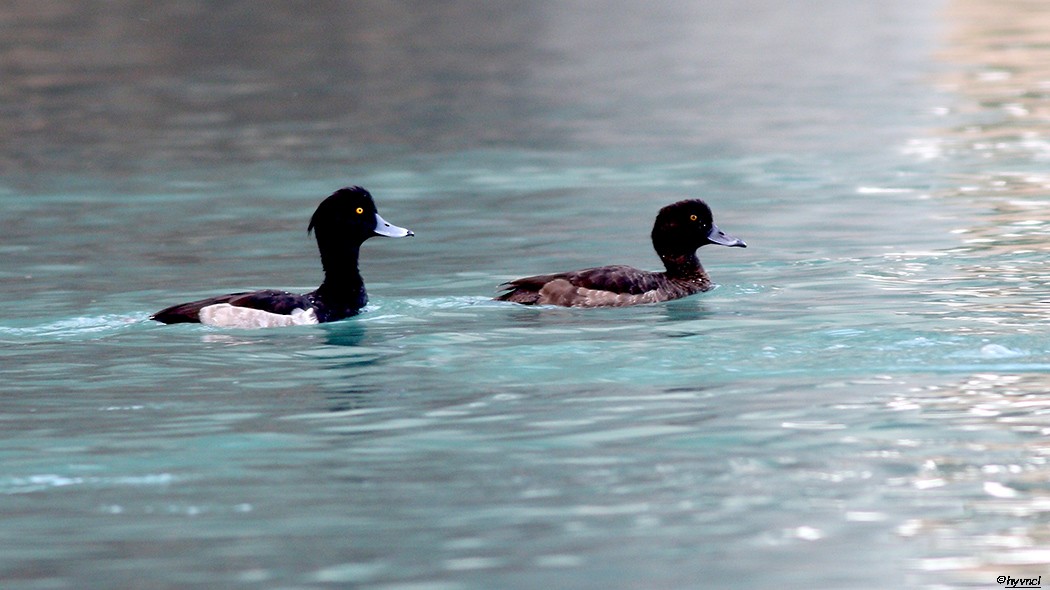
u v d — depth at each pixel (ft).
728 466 34.04
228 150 100.83
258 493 32.60
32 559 28.91
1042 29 168.55
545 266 62.39
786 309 51.57
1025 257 60.08
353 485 33.12
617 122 112.06
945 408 38.11
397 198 81.87
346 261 52.54
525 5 202.69
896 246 64.28
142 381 42.57
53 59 149.07
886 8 198.80
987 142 97.40
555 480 33.24
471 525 30.50
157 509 31.65
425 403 39.83
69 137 106.83
